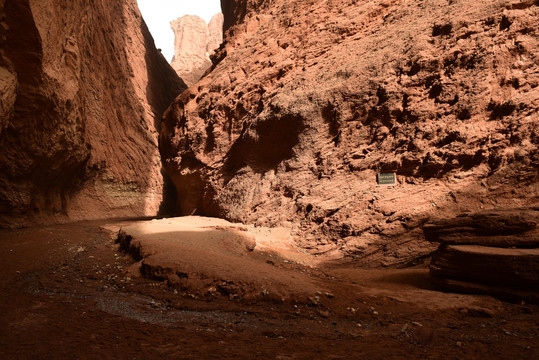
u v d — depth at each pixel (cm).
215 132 1836
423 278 690
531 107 880
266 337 369
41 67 1208
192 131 1980
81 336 348
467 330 398
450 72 1075
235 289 534
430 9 1323
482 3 1144
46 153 1412
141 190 2788
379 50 1336
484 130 923
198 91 2148
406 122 1093
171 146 2144
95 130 2123
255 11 2538
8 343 322
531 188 813
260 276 574
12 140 1248
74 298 525
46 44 1228
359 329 407
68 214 1795
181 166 2033
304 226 1085
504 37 1006
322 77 1438
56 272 705
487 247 583
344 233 966
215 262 638
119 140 2570
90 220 1920
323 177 1192
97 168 2141
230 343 342
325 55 1588
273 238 1063
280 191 1302
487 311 462
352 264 884
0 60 1105
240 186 1505
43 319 408
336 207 1048
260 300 515
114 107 2584
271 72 1716
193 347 324
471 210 853
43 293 557
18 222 1348
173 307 489
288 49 1775
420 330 397
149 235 869
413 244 873
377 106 1185
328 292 549
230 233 957
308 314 466
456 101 1020
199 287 552
